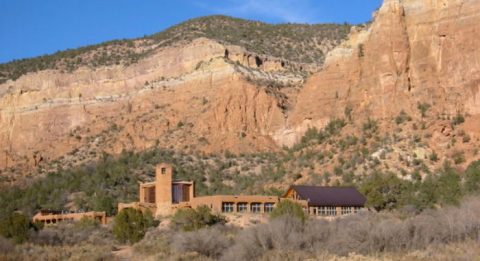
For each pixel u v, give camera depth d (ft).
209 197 336.29
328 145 463.42
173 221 310.86
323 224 252.62
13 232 294.87
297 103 526.57
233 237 247.91
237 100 554.87
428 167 395.34
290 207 292.61
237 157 517.14
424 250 207.51
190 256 228.22
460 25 447.42
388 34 468.75
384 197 339.77
